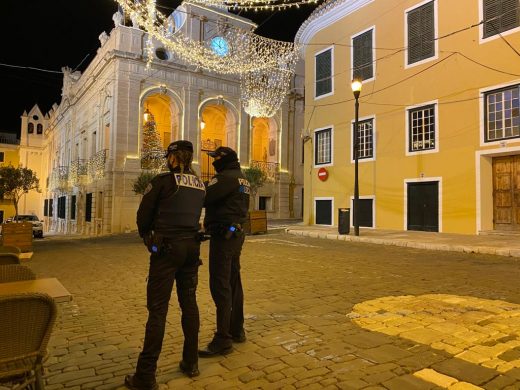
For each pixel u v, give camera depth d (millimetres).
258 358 3697
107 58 26344
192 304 3418
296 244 13734
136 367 3369
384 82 18328
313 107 22141
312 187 22141
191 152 3500
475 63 15094
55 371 3537
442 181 15953
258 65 28328
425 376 3254
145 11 19391
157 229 3229
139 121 26109
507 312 4988
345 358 3646
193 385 3193
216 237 3852
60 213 40188
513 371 3332
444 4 16125
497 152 14328
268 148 32906
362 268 8578
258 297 6078
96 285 7410
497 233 14102
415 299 5734
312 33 22391
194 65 27875
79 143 35750
